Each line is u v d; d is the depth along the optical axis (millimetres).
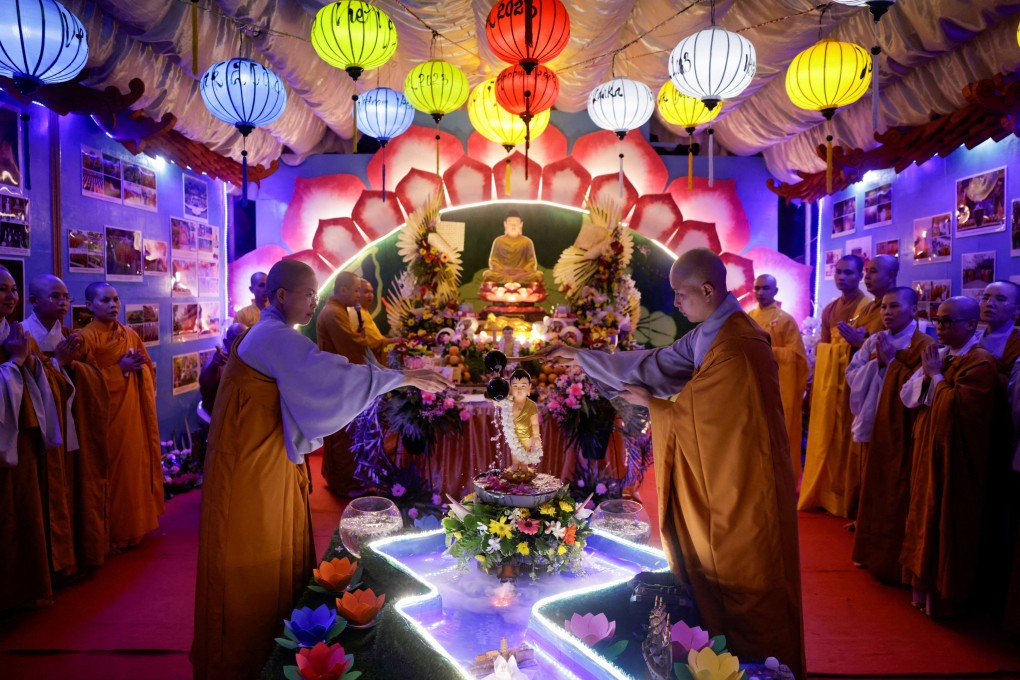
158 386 6340
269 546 2762
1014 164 4633
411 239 6422
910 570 3986
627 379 2967
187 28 4613
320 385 2709
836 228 7559
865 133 5930
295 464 2891
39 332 4266
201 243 7246
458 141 7438
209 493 2719
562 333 5680
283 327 2805
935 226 5590
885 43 4754
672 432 2645
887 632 3666
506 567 2641
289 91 6398
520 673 1909
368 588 2426
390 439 5520
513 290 6223
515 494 2654
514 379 2871
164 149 5770
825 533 5211
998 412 3816
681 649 2006
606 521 3021
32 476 3834
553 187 7359
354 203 7547
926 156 5152
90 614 3824
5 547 3713
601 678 1897
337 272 7406
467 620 2342
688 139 7938
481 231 7398
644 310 7453
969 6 4012
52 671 3246
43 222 4734
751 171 7906
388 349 6133
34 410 3820
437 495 5266
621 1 4609
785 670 2090
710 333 2688
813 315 8078
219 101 4238
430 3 4941
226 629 2697
